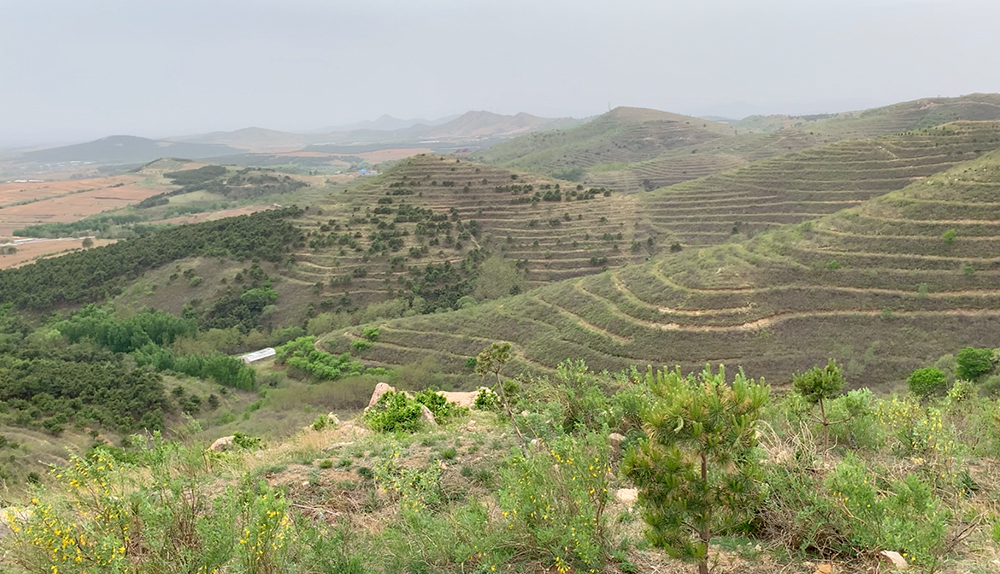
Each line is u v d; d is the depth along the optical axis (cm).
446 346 7469
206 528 556
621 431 1070
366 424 1553
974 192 6431
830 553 604
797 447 781
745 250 7150
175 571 539
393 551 657
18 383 4831
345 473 980
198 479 739
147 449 669
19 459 2827
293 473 979
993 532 553
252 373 7344
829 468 741
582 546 572
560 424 1078
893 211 6719
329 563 606
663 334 6222
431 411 1677
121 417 4675
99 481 596
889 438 991
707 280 6650
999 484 798
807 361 5459
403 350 7575
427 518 685
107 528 568
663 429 545
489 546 618
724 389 548
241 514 606
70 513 587
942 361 4750
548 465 688
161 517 573
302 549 639
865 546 588
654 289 6906
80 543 550
